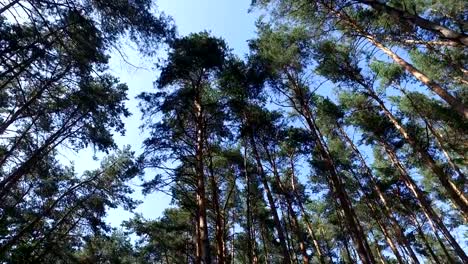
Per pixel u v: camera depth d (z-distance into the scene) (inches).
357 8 607.5
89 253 964.6
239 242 995.9
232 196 850.1
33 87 519.8
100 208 799.7
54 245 701.3
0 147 591.2
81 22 351.6
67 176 791.1
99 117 590.9
